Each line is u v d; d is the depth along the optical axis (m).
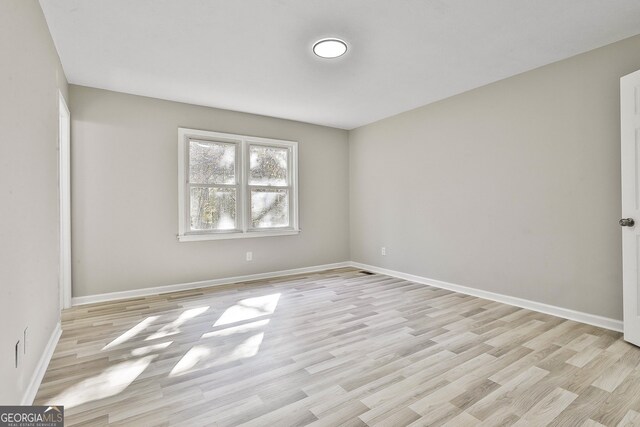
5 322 1.46
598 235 2.90
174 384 2.00
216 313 3.29
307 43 2.80
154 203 4.05
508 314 3.22
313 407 1.77
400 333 2.76
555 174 3.17
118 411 1.73
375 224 5.26
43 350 2.19
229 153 4.60
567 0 2.25
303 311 3.34
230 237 4.54
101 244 3.74
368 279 4.75
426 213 4.44
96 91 3.73
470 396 1.86
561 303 3.14
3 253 1.45
